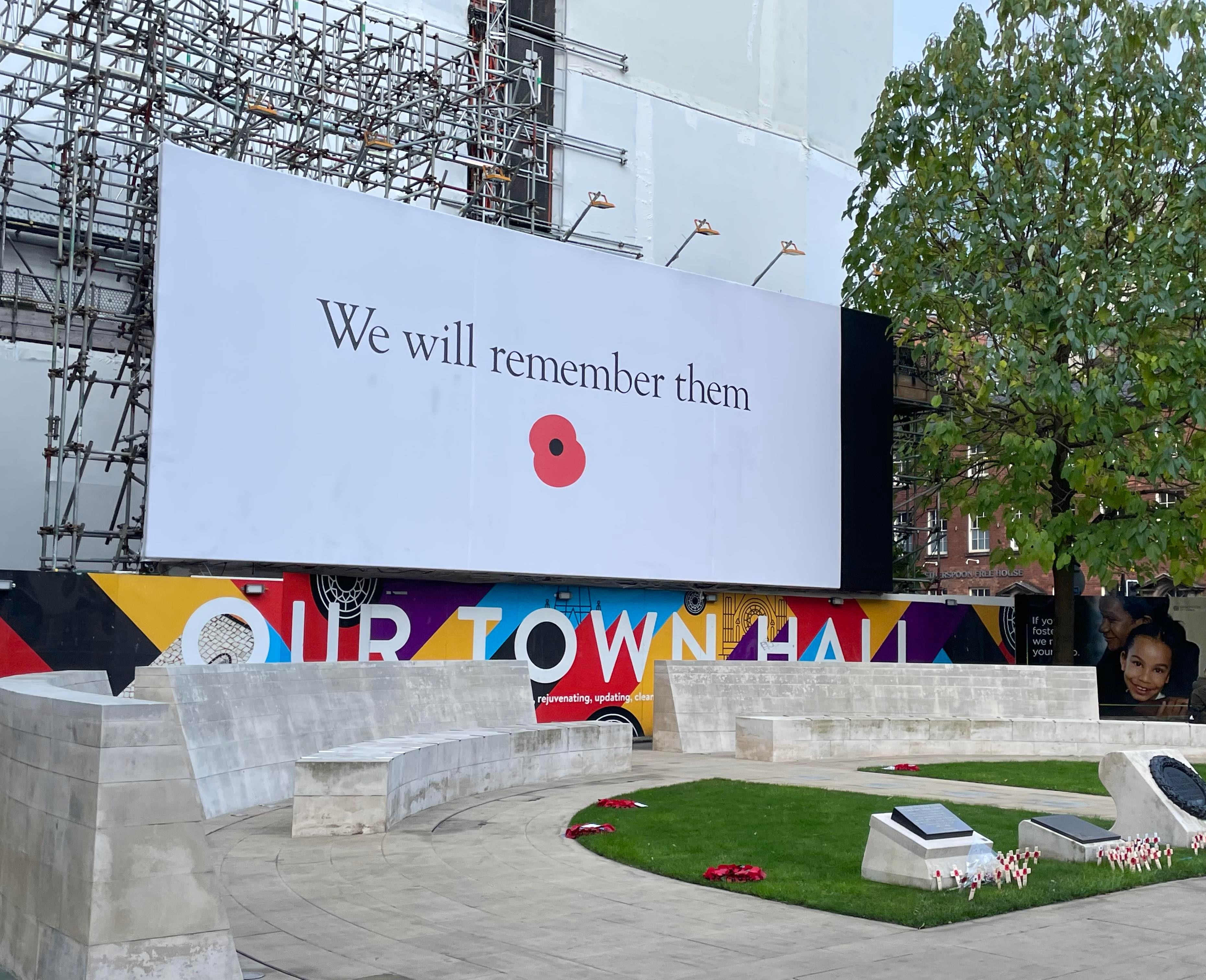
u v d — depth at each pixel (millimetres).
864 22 38625
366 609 21203
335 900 9102
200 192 18906
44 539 19094
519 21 29641
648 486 24516
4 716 7750
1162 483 27578
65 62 19156
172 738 6527
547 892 9484
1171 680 31203
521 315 22906
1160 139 24297
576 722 18859
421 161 24672
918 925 8375
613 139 31781
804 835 11992
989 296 25047
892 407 28906
